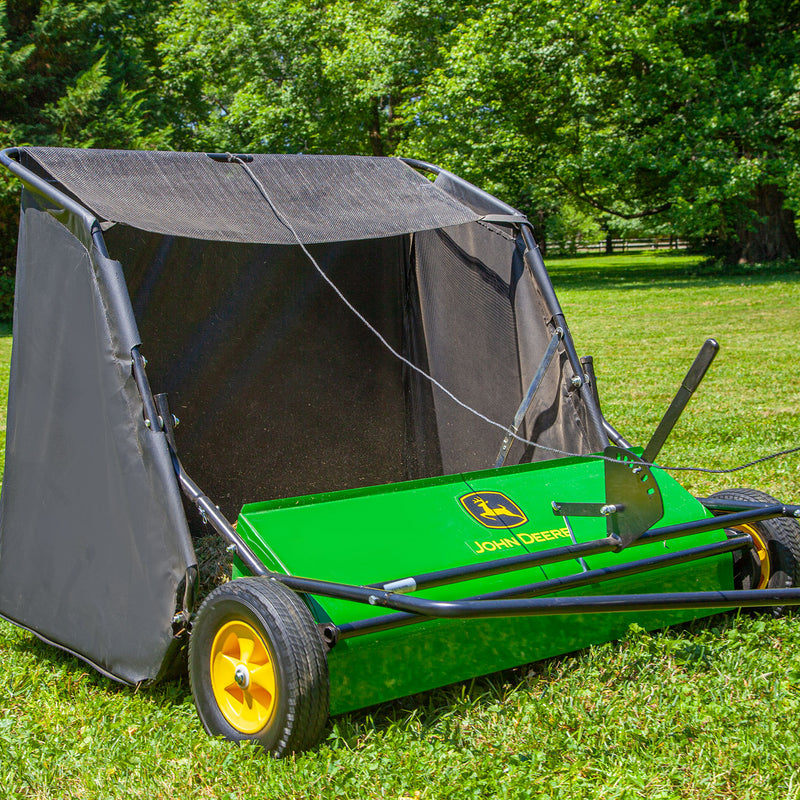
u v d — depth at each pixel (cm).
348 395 670
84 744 355
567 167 2864
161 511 375
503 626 392
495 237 561
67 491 428
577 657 411
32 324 449
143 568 384
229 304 621
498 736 350
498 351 570
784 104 2666
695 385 334
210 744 350
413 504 417
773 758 325
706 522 403
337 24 3269
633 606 341
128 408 389
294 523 390
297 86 3281
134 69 3056
